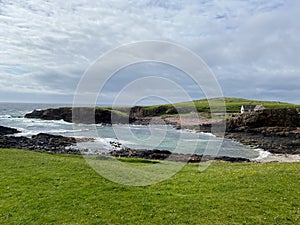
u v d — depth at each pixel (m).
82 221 13.72
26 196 16.55
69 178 20.22
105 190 17.98
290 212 14.91
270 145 64.69
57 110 124.75
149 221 13.86
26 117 131.25
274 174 22.02
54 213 14.52
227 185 19.39
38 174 20.97
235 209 15.23
